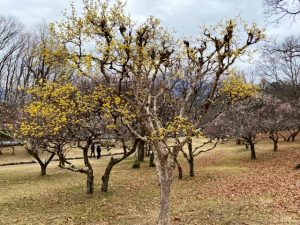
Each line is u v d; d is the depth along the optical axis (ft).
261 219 52.37
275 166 105.09
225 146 187.42
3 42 210.79
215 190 76.07
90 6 40.70
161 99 70.49
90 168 77.10
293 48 97.40
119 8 40.98
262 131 137.08
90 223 55.26
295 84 220.43
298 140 180.96
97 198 72.90
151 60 44.68
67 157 161.17
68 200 72.18
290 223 49.70
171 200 68.69
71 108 62.08
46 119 65.16
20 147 182.09
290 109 158.92
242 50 44.80
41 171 108.99
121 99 47.42
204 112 47.80
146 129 45.44
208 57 47.78
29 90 61.72
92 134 73.31
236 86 48.32
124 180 95.14
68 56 41.96
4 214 62.54
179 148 45.93
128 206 65.21
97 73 45.60
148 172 110.11
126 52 39.78
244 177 90.27
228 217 54.44
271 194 67.97
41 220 58.03
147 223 53.83
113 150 185.68
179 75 54.29
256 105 135.13
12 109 120.06
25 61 188.85
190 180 90.94
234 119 130.11
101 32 41.01
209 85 60.85
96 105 64.34
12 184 93.45
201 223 52.11
